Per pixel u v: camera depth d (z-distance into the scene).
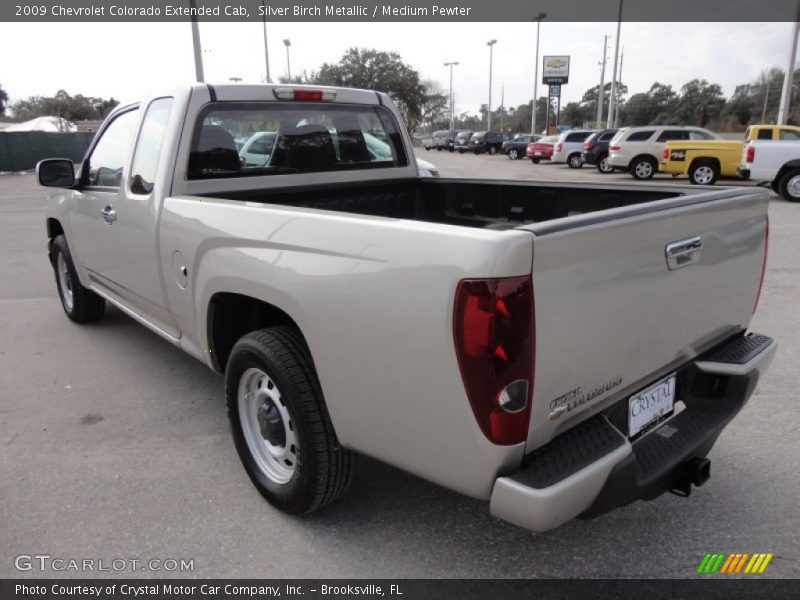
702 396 2.73
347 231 2.16
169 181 3.33
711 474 3.11
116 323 5.75
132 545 2.66
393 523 2.77
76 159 34.16
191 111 3.36
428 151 52.53
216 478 3.16
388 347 2.04
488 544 2.62
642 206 2.16
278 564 2.53
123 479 3.15
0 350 5.05
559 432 2.05
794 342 4.89
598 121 39.91
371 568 2.49
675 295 2.33
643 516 2.79
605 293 2.01
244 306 3.13
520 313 1.76
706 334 2.62
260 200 3.71
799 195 13.16
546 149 29.33
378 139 4.38
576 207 3.67
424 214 4.66
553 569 2.47
